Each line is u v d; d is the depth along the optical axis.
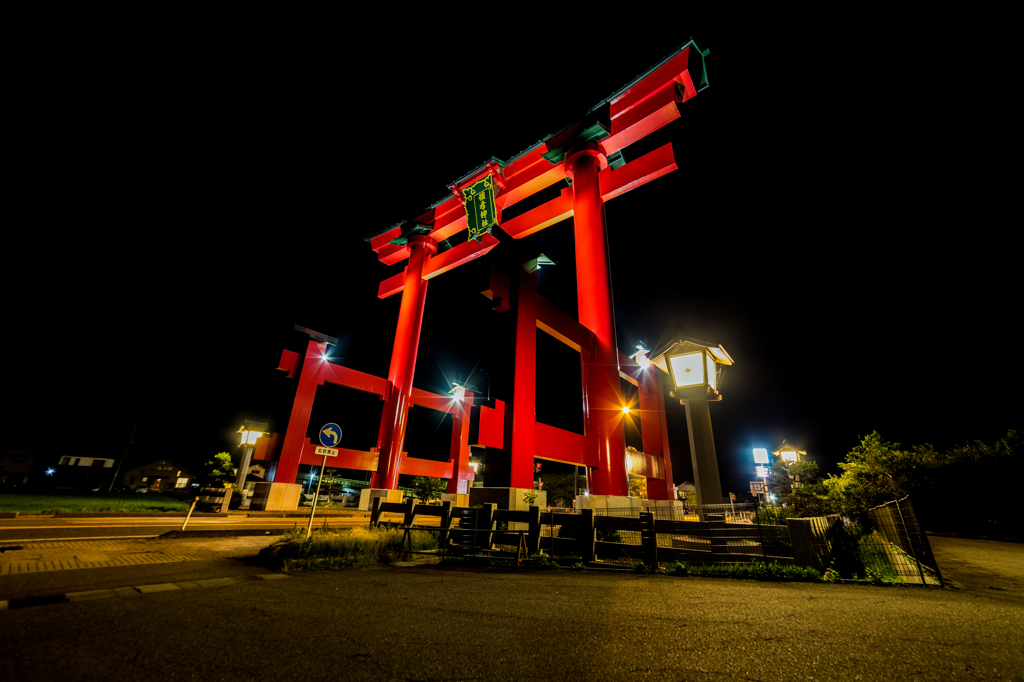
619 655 3.27
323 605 4.83
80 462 61.78
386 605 4.87
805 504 13.82
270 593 5.38
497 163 32.06
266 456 27.83
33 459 58.25
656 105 25.88
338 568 7.59
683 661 3.13
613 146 27.72
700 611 4.61
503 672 2.96
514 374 13.81
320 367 30.20
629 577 7.07
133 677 2.82
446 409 37.69
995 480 15.22
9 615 4.06
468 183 34.56
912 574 7.07
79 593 5.00
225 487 19.34
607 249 22.48
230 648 3.40
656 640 3.62
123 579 5.91
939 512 16.22
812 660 3.12
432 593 5.56
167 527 12.93
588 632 3.86
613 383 18.08
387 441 32.25
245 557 8.36
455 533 9.97
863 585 6.30
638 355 27.50
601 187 25.12
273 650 3.37
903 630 3.84
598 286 20.50
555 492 39.81
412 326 36.78
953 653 3.25
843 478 15.78
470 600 5.16
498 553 8.87
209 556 8.30
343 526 16.38
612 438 17.14
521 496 12.77
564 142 26.09
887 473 14.96
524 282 15.24
